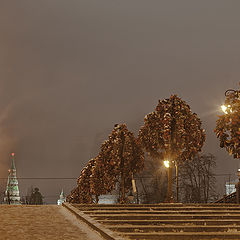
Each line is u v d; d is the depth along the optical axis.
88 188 69.44
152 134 35.94
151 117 36.09
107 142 47.00
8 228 15.52
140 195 62.38
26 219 18.22
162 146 35.84
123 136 44.84
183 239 15.26
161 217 19.84
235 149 18.02
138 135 36.81
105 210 22.61
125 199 45.19
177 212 21.23
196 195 63.03
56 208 23.72
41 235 14.27
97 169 53.38
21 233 14.52
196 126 35.62
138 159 44.88
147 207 23.50
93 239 13.91
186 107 35.59
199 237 15.35
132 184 47.31
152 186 61.62
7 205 24.77
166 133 34.25
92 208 23.16
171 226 17.20
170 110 35.34
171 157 35.31
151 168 60.72
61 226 16.44
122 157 44.47
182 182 63.47
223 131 17.94
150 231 16.77
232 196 41.47
